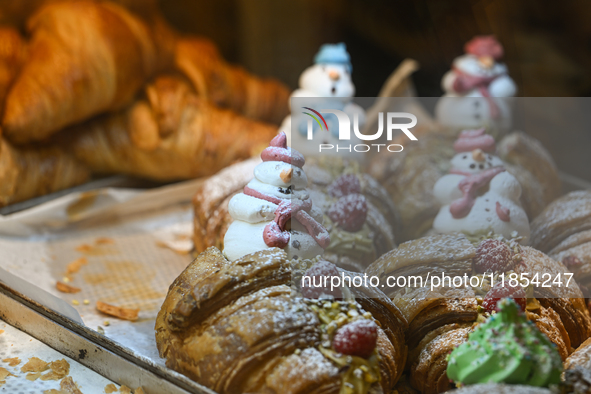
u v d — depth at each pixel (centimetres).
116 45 72
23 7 76
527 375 42
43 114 66
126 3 82
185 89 80
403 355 47
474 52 65
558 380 42
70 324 49
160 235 68
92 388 47
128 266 61
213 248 49
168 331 46
